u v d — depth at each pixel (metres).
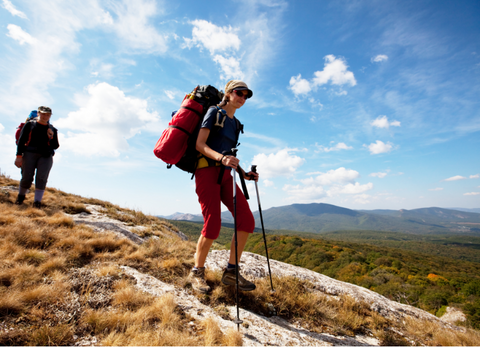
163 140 2.34
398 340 2.57
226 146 2.51
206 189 2.38
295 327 2.40
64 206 5.49
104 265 2.62
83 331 1.61
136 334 1.58
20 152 4.88
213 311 2.25
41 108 4.81
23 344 1.39
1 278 1.91
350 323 2.67
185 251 3.69
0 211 3.95
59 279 2.08
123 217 5.94
